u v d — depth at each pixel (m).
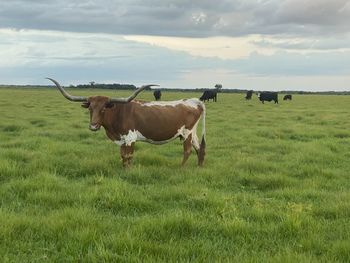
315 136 19.19
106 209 7.55
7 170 9.85
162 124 11.82
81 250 5.42
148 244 5.53
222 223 6.61
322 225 6.78
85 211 6.92
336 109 41.91
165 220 6.42
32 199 7.93
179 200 8.27
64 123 22.58
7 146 14.28
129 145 11.63
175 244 5.68
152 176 10.47
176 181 9.96
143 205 7.75
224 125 23.31
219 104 51.12
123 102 11.38
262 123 25.34
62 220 6.38
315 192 9.09
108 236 5.87
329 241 6.07
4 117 25.45
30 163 11.01
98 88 161.50
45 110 32.75
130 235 5.81
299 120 27.84
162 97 70.69
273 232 6.41
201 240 5.96
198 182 9.83
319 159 13.15
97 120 11.09
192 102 12.54
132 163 11.73
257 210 7.35
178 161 12.62
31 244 5.64
